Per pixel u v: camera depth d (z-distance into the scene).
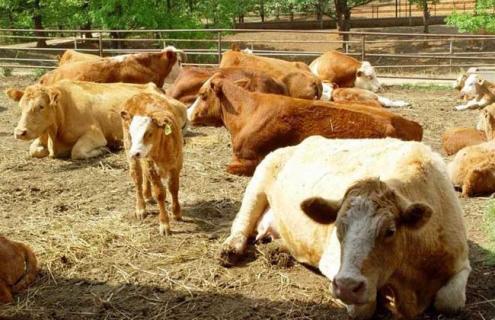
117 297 6.06
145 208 7.89
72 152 10.65
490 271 6.23
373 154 5.75
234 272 6.42
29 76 21.19
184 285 6.22
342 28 34.19
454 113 14.77
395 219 4.39
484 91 15.46
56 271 6.58
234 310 5.74
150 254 6.88
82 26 31.92
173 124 7.12
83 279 6.41
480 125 11.45
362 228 4.31
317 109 9.09
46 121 10.32
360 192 4.44
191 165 10.10
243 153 9.52
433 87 18.78
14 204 8.54
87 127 10.80
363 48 19.84
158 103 7.13
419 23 39.91
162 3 29.06
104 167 10.16
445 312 5.30
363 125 8.79
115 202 8.49
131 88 11.46
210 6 31.75
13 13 32.06
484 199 8.27
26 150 11.38
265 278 6.26
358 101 13.42
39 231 7.51
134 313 5.79
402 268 4.83
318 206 4.63
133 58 14.52
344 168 5.77
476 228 7.32
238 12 33.53
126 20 27.14
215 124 10.23
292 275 6.28
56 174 9.89
